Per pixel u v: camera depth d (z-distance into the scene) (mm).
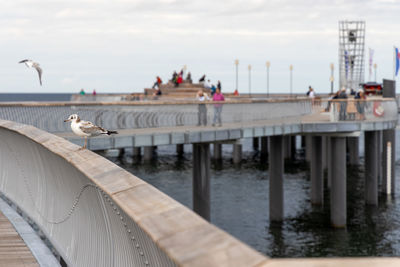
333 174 30016
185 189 42844
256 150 75375
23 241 7797
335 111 32719
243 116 30203
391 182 39812
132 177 4027
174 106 26812
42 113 21641
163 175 50594
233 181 46281
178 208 2859
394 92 40344
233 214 32875
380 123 33688
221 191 41094
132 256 4176
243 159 64062
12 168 10906
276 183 30859
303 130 31375
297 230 28891
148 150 61188
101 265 5367
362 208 34625
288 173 50656
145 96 57375
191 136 25016
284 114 33844
